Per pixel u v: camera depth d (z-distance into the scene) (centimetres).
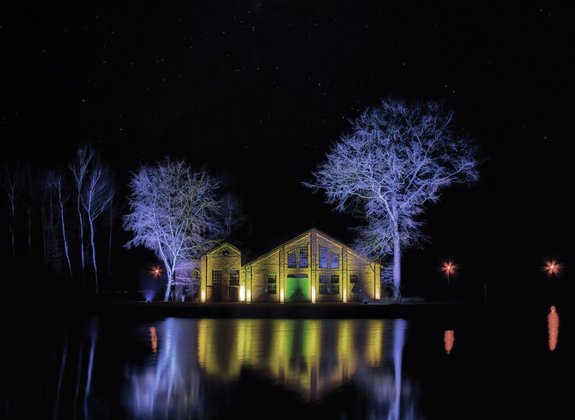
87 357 2858
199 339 3512
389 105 5803
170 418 1758
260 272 6544
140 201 6750
